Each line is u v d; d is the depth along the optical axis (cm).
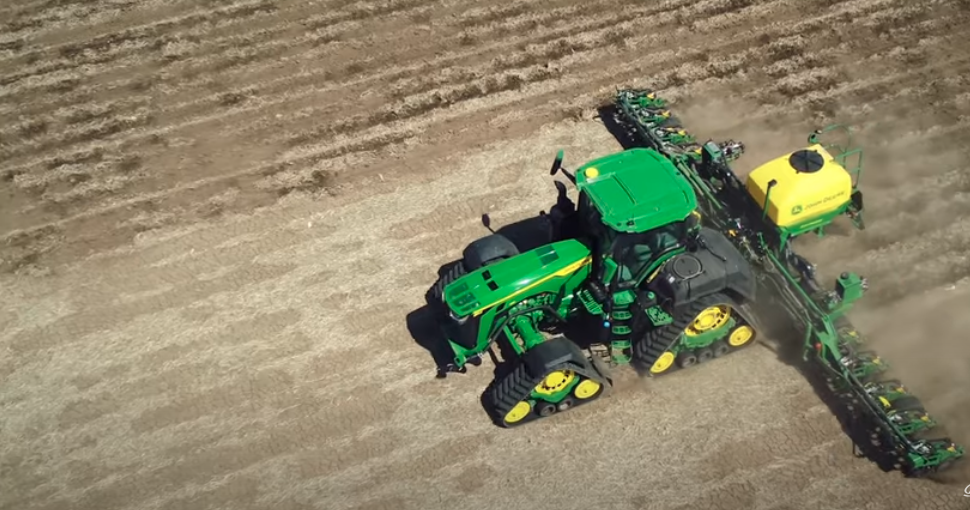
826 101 1716
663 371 1309
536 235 1522
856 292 1262
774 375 1305
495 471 1233
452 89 1814
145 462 1273
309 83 1858
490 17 1983
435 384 1338
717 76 1788
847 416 1250
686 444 1241
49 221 1622
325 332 1417
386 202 1608
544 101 1767
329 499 1216
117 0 2111
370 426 1295
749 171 1577
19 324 1460
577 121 1722
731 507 1173
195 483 1245
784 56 1817
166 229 1591
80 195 1662
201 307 1465
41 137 1784
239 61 1923
